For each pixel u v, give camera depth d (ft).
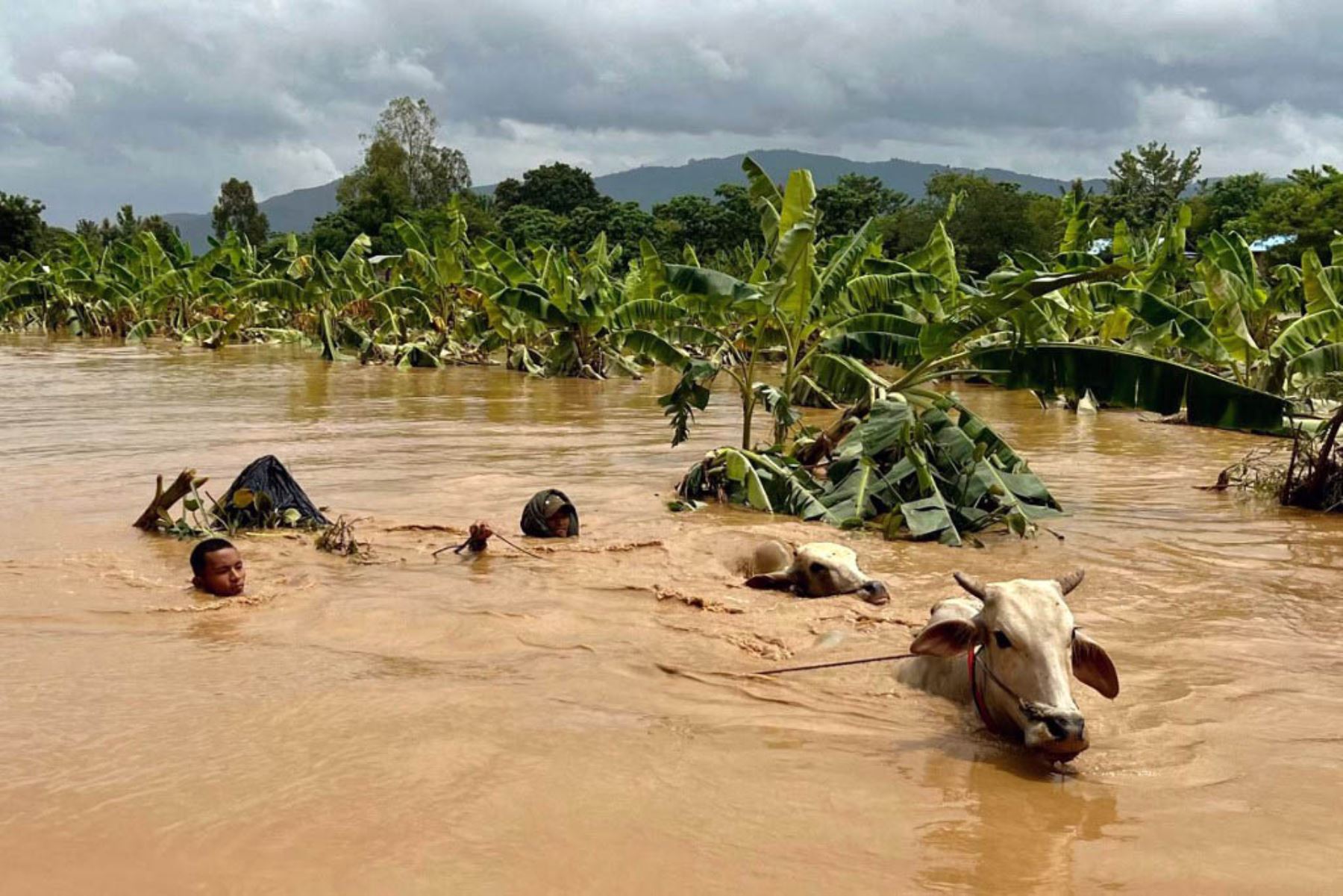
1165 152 228.22
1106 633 24.03
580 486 42.09
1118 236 82.48
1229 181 212.43
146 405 67.92
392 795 14.71
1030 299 38.11
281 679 19.58
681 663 21.03
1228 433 63.82
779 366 112.98
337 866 12.80
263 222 339.57
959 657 19.53
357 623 23.31
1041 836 14.07
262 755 16.03
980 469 37.81
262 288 115.75
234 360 109.50
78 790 14.76
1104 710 19.01
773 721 18.07
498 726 17.37
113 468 43.93
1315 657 22.40
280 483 34.14
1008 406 80.23
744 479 39.45
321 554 29.89
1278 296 74.08
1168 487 45.09
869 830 14.12
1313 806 15.17
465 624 23.18
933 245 65.87
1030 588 17.57
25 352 118.32
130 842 13.34
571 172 322.14
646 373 108.68
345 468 44.93
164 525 32.30
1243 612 26.04
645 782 15.42
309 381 87.45
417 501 37.83
